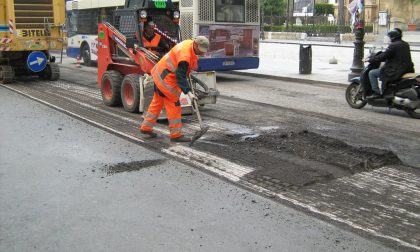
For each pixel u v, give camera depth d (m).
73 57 21.66
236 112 9.92
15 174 5.96
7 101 11.18
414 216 4.73
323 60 21.38
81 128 8.42
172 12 10.29
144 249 4.04
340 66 18.97
